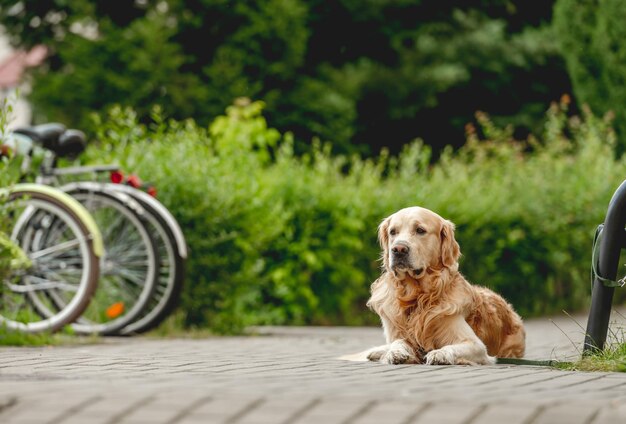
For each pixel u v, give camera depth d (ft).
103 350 26.73
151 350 26.86
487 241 48.55
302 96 90.43
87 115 85.87
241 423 14.08
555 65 99.55
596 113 58.65
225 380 18.01
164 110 85.56
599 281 23.18
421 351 23.27
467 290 23.53
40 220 31.94
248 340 32.40
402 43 99.86
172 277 33.17
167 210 35.14
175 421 14.17
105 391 15.65
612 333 23.81
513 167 53.83
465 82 100.22
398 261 22.79
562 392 16.71
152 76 86.28
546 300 51.11
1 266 29.37
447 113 101.35
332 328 42.04
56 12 93.30
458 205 47.37
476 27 99.71
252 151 45.19
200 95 85.92
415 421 14.05
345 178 48.65
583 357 22.85
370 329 41.42
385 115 100.01
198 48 90.84
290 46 91.09
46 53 94.94
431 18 99.71
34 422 14.32
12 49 95.61
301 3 93.35
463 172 50.55
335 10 97.35
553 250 50.75
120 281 33.94
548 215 50.93
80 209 31.04
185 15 89.20
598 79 58.18
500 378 18.93
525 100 101.04
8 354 24.39
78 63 87.97
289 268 42.37
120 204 33.09
